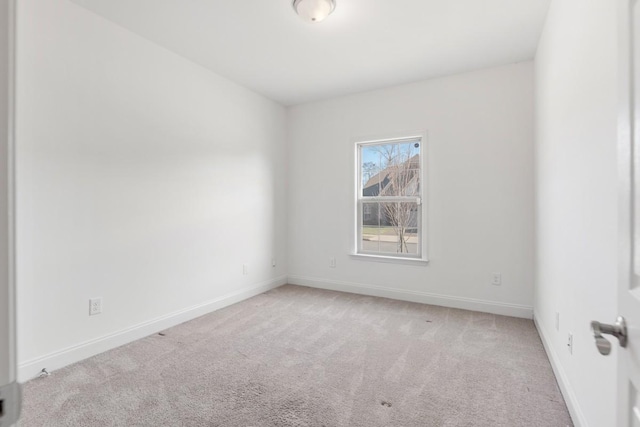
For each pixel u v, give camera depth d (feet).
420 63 10.45
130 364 7.28
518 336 8.82
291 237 14.71
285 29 8.48
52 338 6.97
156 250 9.17
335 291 13.51
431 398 6.02
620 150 2.50
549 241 7.59
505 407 5.75
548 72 7.72
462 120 11.18
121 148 8.30
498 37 8.89
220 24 8.23
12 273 1.39
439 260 11.63
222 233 11.37
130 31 8.50
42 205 6.81
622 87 2.45
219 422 5.37
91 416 5.49
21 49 6.47
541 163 8.68
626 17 2.37
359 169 13.38
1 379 1.37
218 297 11.19
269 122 13.70
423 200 11.85
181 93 9.91
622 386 2.44
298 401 5.94
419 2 7.39
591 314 4.62
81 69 7.46
